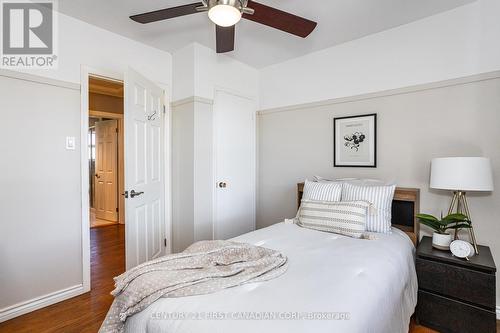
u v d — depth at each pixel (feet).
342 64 9.43
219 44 6.61
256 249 5.21
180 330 3.11
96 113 14.87
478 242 6.97
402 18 7.74
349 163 9.30
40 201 7.11
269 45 9.53
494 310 5.56
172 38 8.99
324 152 9.97
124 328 3.87
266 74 11.70
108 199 16.89
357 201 6.97
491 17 6.75
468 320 5.82
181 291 3.68
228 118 10.62
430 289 6.29
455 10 7.24
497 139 6.73
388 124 8.45
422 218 6.81
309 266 4.68
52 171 7.30
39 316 6.73
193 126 9.35
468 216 6.68
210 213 9.96
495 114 6.75
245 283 3.98
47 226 7.23
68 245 7.62
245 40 9.13
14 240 6.70
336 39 9.07
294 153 10.84
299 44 9.45
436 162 6.68
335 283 4.00
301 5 7.06
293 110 10.82
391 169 8.41
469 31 7.05
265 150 11.79
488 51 6.82
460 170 6.19
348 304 3.48
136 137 8.02
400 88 8.17
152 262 4.52
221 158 10.36
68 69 7.57
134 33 8.61
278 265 4.59
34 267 7.02
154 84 9.19
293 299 3.53
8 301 6.61
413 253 6.63
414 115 7.97
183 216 9.83
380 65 8.59
